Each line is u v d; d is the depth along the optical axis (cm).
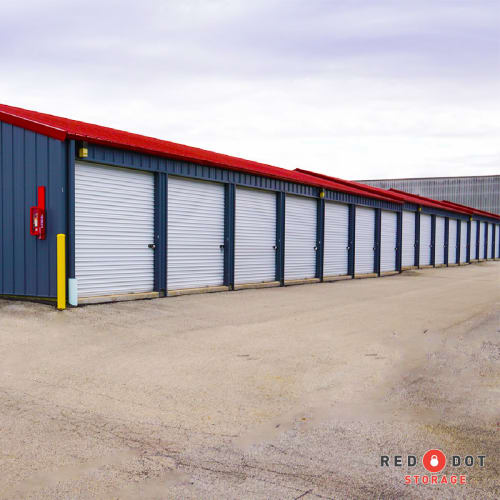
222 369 589
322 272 1702
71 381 539
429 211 2650
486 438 404
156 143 1308
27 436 404
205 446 388
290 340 734
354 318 919
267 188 1430
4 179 944
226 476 341
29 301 923
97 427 423
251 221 1397
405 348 694
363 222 1997
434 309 1037
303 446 388
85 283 955
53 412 455
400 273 2261
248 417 448
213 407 472
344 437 404
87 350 655
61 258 872
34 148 905
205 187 1230
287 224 1544
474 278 1958
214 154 1590
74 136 884
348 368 598
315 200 1684
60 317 820
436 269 2595
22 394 499
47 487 326
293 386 532
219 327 810
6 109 1052
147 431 416
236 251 1344
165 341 711
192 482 333
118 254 1018
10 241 942
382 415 451
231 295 1198
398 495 318
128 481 334
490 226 3712
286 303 1093
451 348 695
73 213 893
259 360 628
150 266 1091
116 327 780
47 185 892
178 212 1159
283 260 1507
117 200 1012
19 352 636
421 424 430
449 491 323
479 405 475
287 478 339
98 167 971
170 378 555
